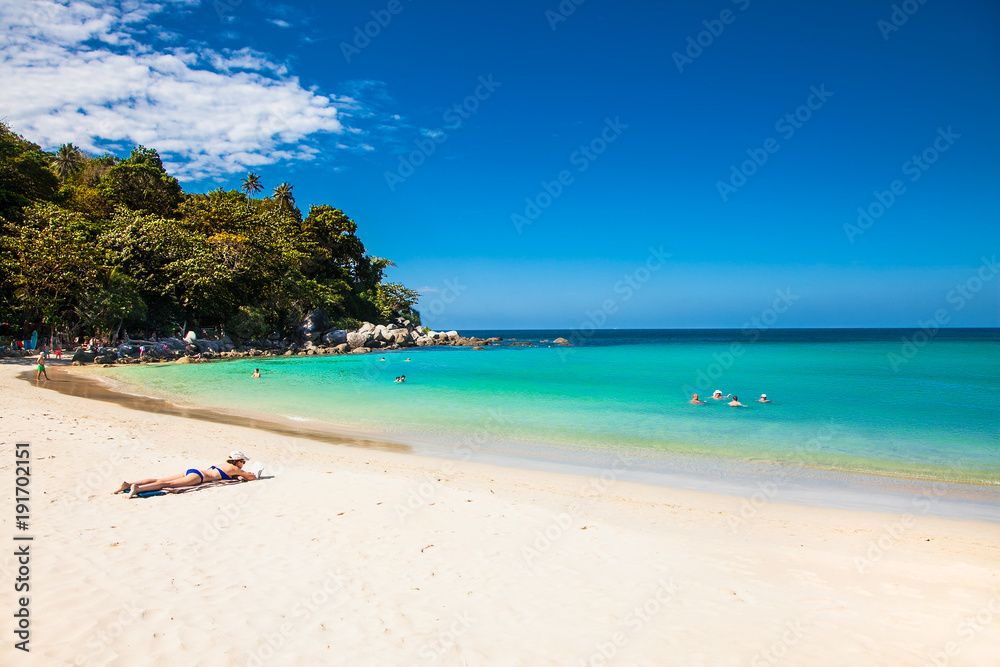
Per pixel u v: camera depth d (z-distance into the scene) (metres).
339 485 9.40
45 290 42.47
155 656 4.02
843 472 12.62
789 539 7.98
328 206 81.25
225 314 58.09
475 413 21.33
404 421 19.59
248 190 92.38
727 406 22.86
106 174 65.50
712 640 4.69
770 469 12.90
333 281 76.62
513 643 4.51
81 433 13.20
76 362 38.84
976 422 18.77
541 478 11.73
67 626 4.36
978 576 6.55
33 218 44.12
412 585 5.55
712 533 8.15
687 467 13.09
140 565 5.67
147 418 18.14
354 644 4.36
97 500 7.88
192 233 59.53
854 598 5.77
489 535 7.23
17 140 50.47
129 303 46.84
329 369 40.88
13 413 15.54
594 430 17.83
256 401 24.23
